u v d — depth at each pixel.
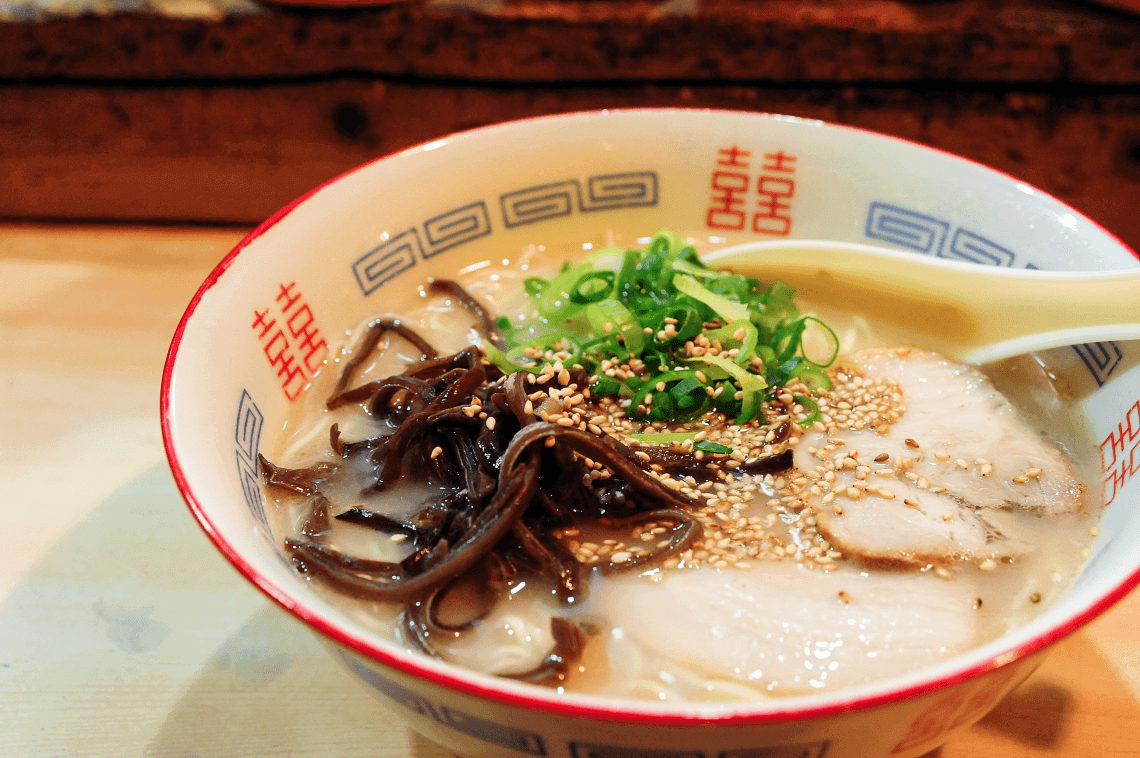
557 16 0.34
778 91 0.35
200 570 0.25
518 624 0.21
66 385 0.31
